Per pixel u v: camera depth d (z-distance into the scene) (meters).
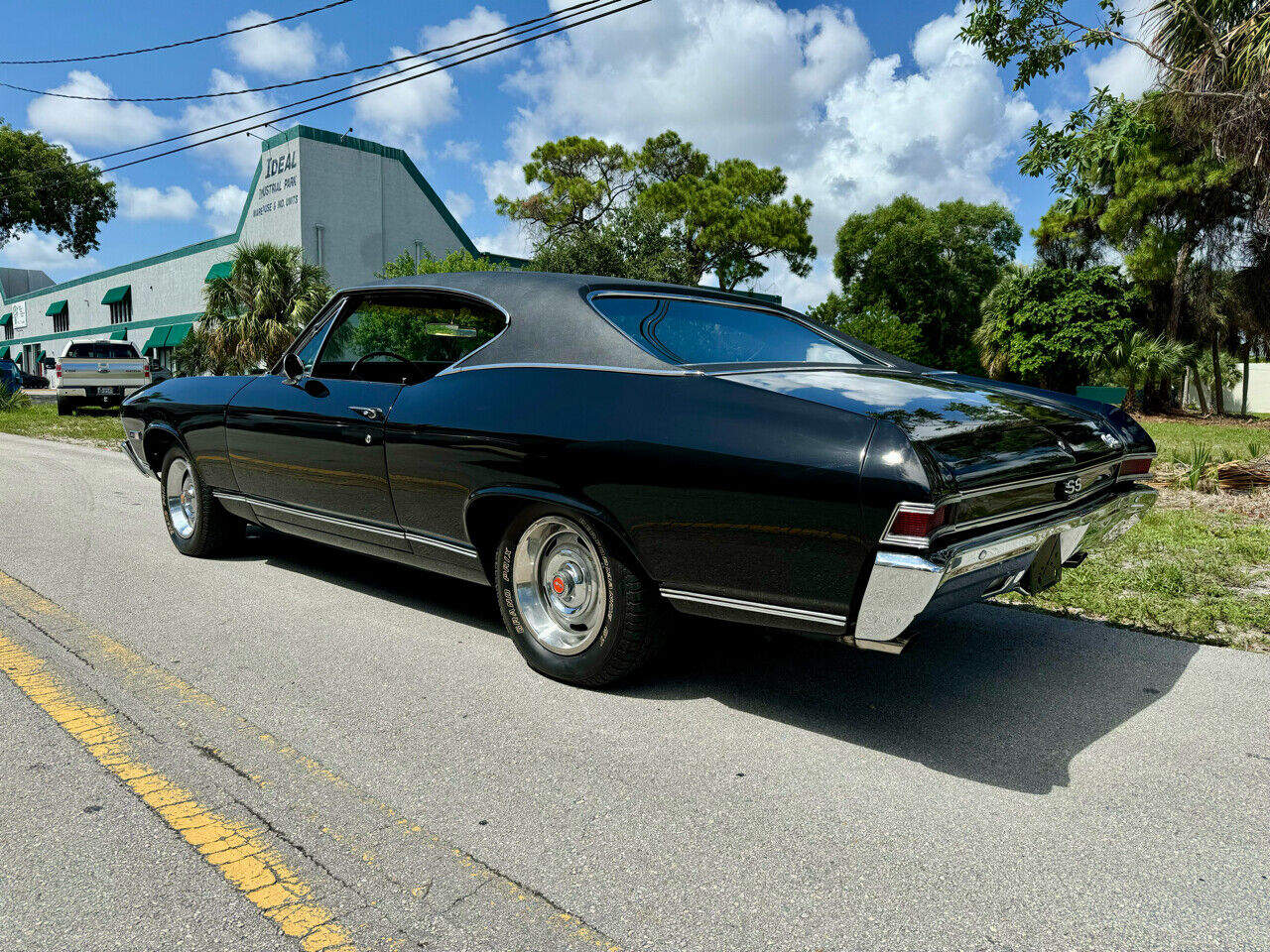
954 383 3.26
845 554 2.41
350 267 33.22
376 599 4.36
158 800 2.37
